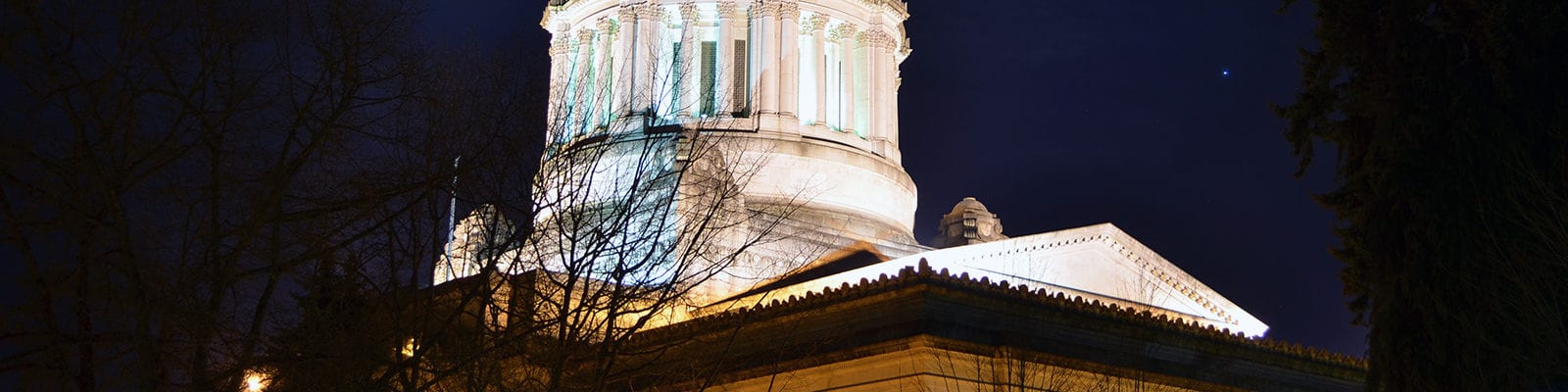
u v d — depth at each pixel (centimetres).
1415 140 2470
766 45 5550
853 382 3622
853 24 5891
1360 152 2686
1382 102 2536
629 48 5497
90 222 2273
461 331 2608
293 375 2417
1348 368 4428
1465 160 2431
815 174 5422
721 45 5488
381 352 2547
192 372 2286
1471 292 2378
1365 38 2614
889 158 5819
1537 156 2430
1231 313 5144
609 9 5672
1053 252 4941
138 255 2320
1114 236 5019
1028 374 3616
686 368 3341
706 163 4628
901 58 6222
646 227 3095
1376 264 2519
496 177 2658
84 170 2255
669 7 5569
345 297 2525
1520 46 2433
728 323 3678
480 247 2966
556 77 5747
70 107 2275
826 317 3747
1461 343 2367
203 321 2292
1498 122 2431
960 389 3525
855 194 5544
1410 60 2514
